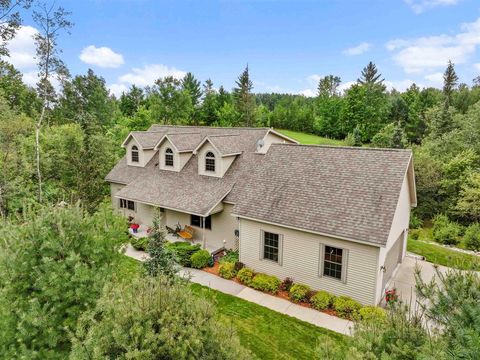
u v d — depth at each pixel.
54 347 5.62
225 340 5.11
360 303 12.21
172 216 20.00
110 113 63.06
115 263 6.98
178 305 5.04
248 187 15.72
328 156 15.14
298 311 12.04
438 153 32.34
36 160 21.48
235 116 68.81
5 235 6.07
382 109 66.62
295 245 13.52
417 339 4.59
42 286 5.66
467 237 22.17
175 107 65.38
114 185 23.84
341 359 4.82
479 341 3.26
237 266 14.97
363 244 11.84
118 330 4.43
